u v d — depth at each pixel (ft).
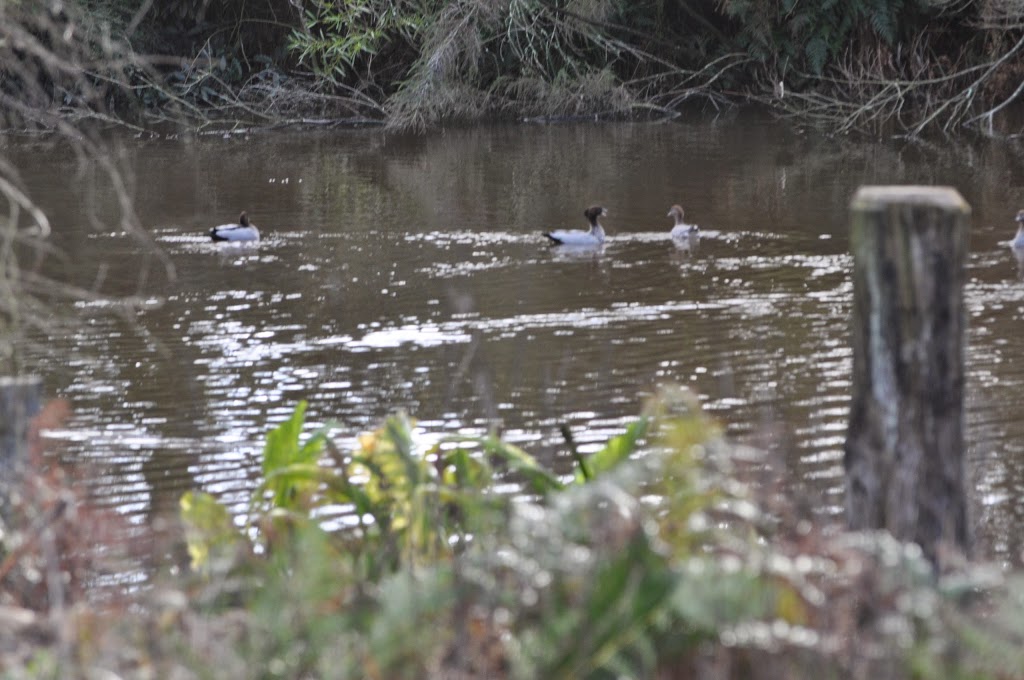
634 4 163.43
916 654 16.26
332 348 57.31
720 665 16.66
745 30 159.74
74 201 96.27
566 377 51.93
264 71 156.04
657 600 16.67
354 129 147.54
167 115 151.94
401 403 49.08
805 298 65.10
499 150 128.16
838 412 46.21
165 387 51.26
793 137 133.08
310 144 135.13
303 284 70.54
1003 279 68.13
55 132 127.75
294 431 26.22
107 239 82.43
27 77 31.53
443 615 17.74
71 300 65.36
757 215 89.61
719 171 111.14
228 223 89.10
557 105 153.07
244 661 17.15
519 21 154.10
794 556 18.35
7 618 18.03
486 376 52.49
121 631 17.81
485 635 17.28
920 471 21.38
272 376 52.85
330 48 144.97
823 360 53.57
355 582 19.35
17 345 56.75
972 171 107.76
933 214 20.86
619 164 116.47
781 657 16.67
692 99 164.25
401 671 16.98
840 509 32.55
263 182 108.17
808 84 159.43
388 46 161.79
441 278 71.87
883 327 21.26
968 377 50.06
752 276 70.54
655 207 94.07
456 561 18.44
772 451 39.40
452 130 145.59
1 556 21.66
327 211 94.32
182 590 20.49
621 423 45.75
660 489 24.82
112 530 27.50
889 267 21.08
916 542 21.34
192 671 16.93
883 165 112.68
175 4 157.89
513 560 17.61
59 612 17.60
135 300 39.88
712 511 23.00
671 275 71.41
